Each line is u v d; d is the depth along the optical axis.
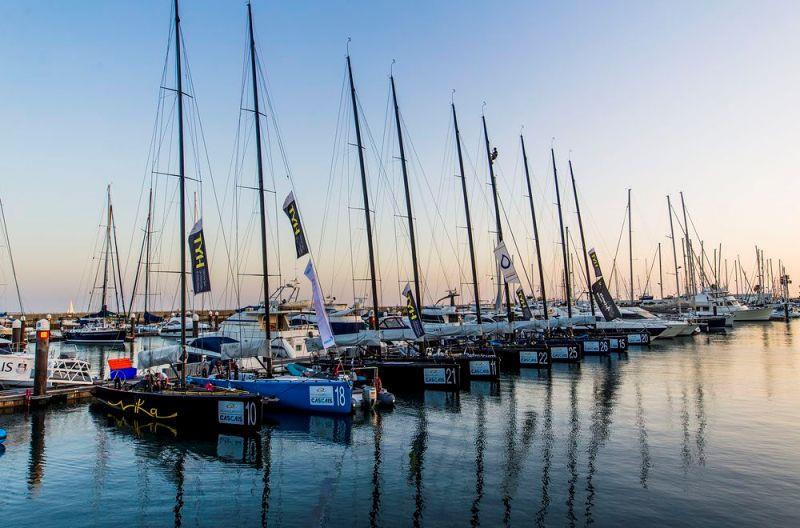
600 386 32.19
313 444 19.88
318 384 25.19
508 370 40.53
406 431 21.66
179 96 24.62
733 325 100.38
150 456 18.56
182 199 24.39
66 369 31.86
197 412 22.41
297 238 28.12
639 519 12.59
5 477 16.52
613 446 18.72
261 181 29.08
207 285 23.84
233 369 29.39
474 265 42.66
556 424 22.25
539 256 51.59
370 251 34.78
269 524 12.87
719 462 16.75
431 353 36.31
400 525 12.57
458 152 43.56
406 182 38.31
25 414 25.33
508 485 15.03
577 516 12.82
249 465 17.45
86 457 18.52
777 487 14.55
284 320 41.78
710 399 27.36
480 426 22.23
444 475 16.06
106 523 13.11
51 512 13.81
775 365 41.44
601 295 54.78
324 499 14.36
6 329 66.12
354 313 49.84
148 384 24.91
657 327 65.88
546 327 46.69
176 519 13.28
